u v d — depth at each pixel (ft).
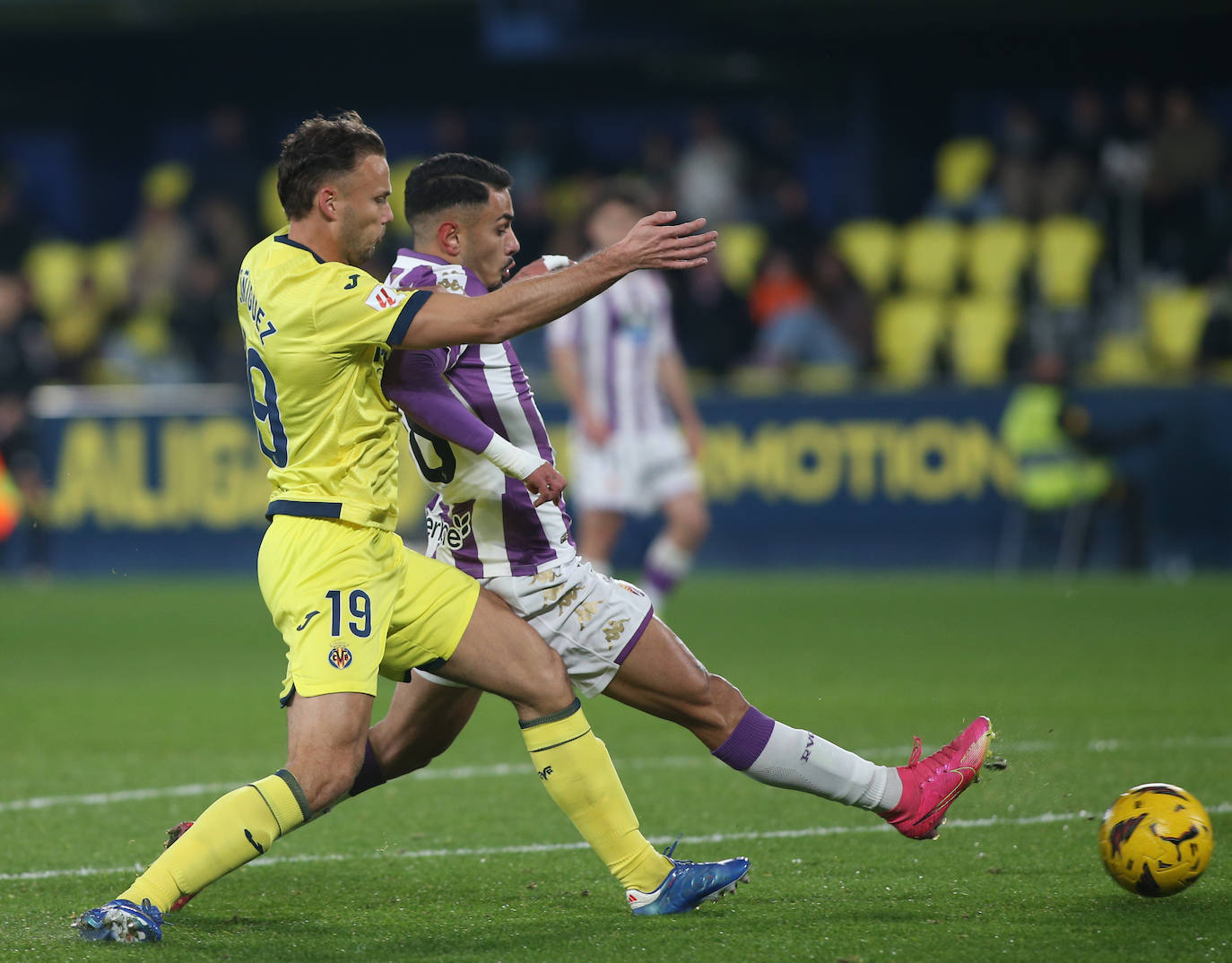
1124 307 184.14
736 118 227.40
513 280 44.52
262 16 210.79
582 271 43.78
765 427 172.45
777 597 151.12
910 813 47.75
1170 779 66.64
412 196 49.55
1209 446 159.22
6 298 195.42
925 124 216.33
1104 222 185.78
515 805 65.10
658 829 59.77
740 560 174.09
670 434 118.42
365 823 61.57
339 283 43.73
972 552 166.30
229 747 81.25
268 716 91.45
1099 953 40.93
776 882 50.49
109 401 186.91
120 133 236.02
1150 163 184.85
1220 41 202.69
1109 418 162.09
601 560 118.42
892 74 212.02
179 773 73.92
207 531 183.62
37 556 187.73
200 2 207.41
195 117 237.25
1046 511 163.43
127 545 185.88
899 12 196.54
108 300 213.25
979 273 191.01
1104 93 211.41
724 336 187.73
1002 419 164.25
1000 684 95.61
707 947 42.14
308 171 44.73
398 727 49.21
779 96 224.33
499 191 49.57
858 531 169.58
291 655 44.19
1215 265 179.73
